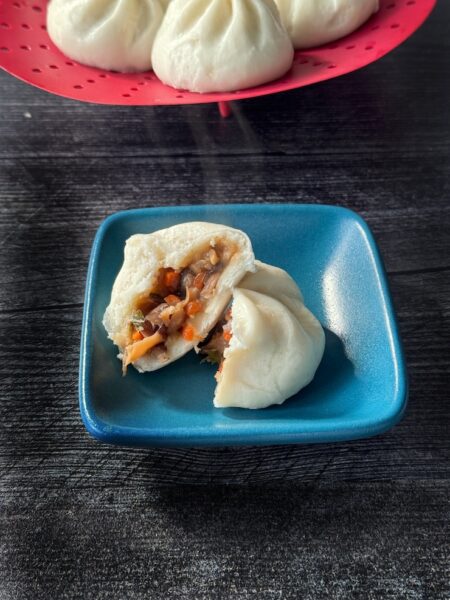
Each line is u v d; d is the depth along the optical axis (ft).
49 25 1.11
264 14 1.00
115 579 0.62
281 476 0.70
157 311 0.78
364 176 1.04
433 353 0.81
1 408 0.75
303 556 0.64
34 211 0.99
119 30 1.05
